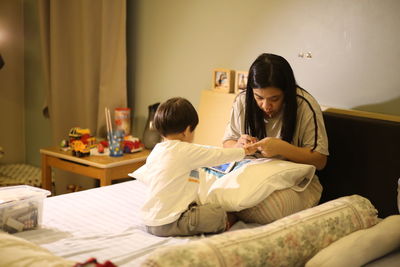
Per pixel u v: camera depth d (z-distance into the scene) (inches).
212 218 66.8
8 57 148.5
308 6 90.9
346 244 58.0
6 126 152.4
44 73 133.1
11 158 155.4
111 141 109.0
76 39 127.3
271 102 75.4
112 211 76.7
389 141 78.0
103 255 59.7
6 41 147.1
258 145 75.2
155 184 68.6
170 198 67.5
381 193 79.6
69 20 127.4
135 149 113.1
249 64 101.4
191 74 112.6
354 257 56.9
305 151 77.0
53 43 127.5
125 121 117.5
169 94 118.0
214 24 106.4
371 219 65.9
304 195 76.4
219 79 103.7
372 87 84.5
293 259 54.9
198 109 112.1
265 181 70.1
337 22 87.4
